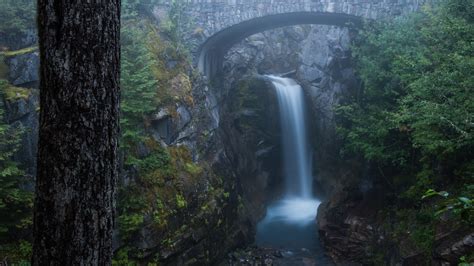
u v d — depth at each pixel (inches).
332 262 615.8
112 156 109.2
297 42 1304.1
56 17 101.7
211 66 966.4
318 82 1072.2
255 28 947.3
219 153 705.0
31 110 450.3
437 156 478.6
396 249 499.5
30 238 399.5
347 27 913.5
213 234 580.1
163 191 512.1
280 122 1048.2
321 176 1000.9
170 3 809.5
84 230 103.6
